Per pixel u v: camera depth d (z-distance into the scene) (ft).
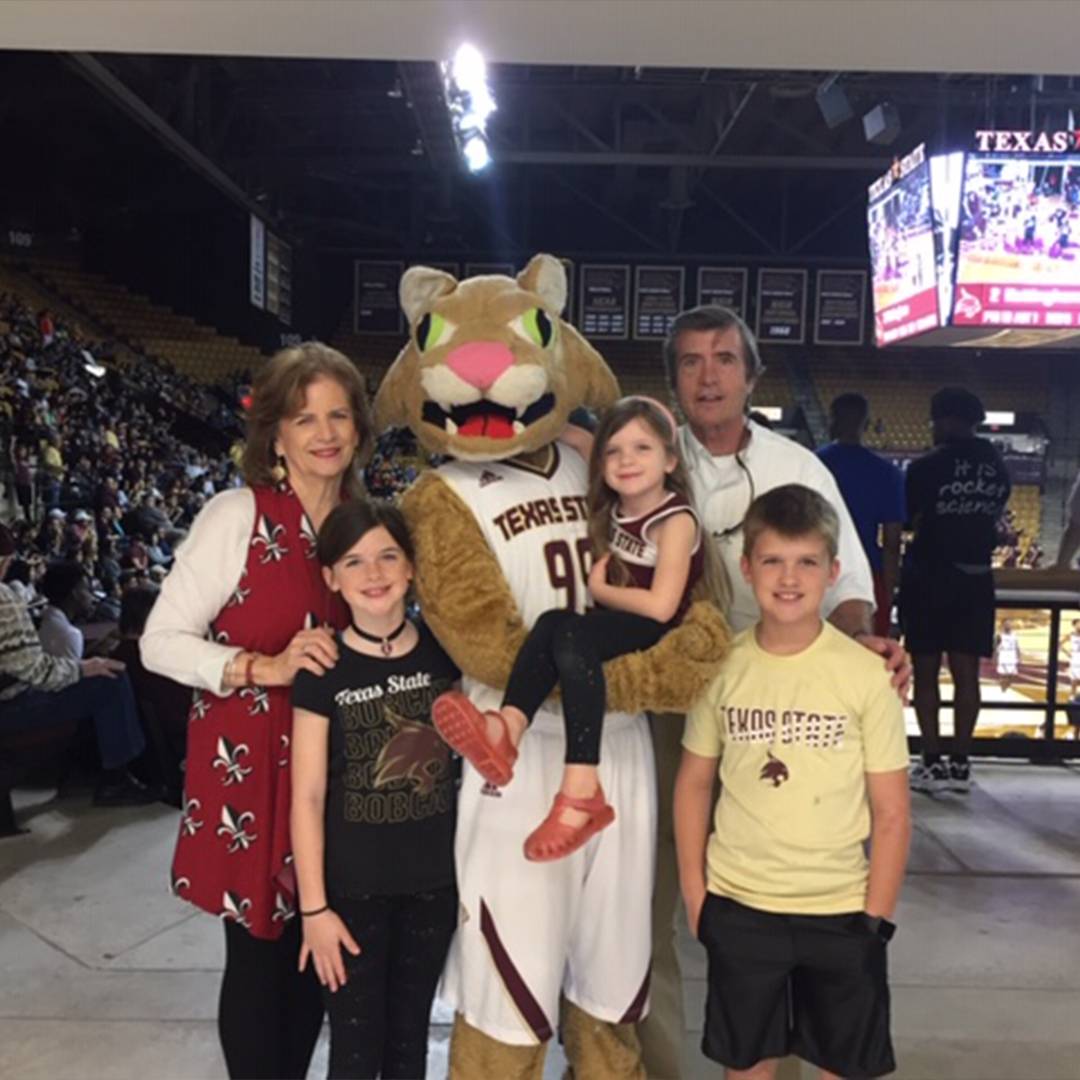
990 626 14.56
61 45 8.82
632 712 5.83
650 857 6.32
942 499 14.25
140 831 12.96
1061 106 30.83
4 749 12.68
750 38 8.30
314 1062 7.89
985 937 10.27
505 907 5.98
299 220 58.59
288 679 5.82
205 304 57.06
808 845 5.96
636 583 5.95
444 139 44.98
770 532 5.94
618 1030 6.57
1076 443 65.46
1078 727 16.49
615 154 43.98
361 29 8.32
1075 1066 8.05
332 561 5.81
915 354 69.51
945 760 15.06
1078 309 22.45
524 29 8.24
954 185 22.30
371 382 63.41
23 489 28.35
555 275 6.65
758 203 64.28
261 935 5.93
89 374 42.06
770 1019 6.08
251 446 6.22
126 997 8.95
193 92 38.29
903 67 8.87
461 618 5.79
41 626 14.52
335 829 5.88
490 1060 6.13
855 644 6.13
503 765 5.30
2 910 10.67
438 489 6.17
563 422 6.41
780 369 69.05
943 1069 7.97
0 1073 7.84
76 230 56.75
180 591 6.06
